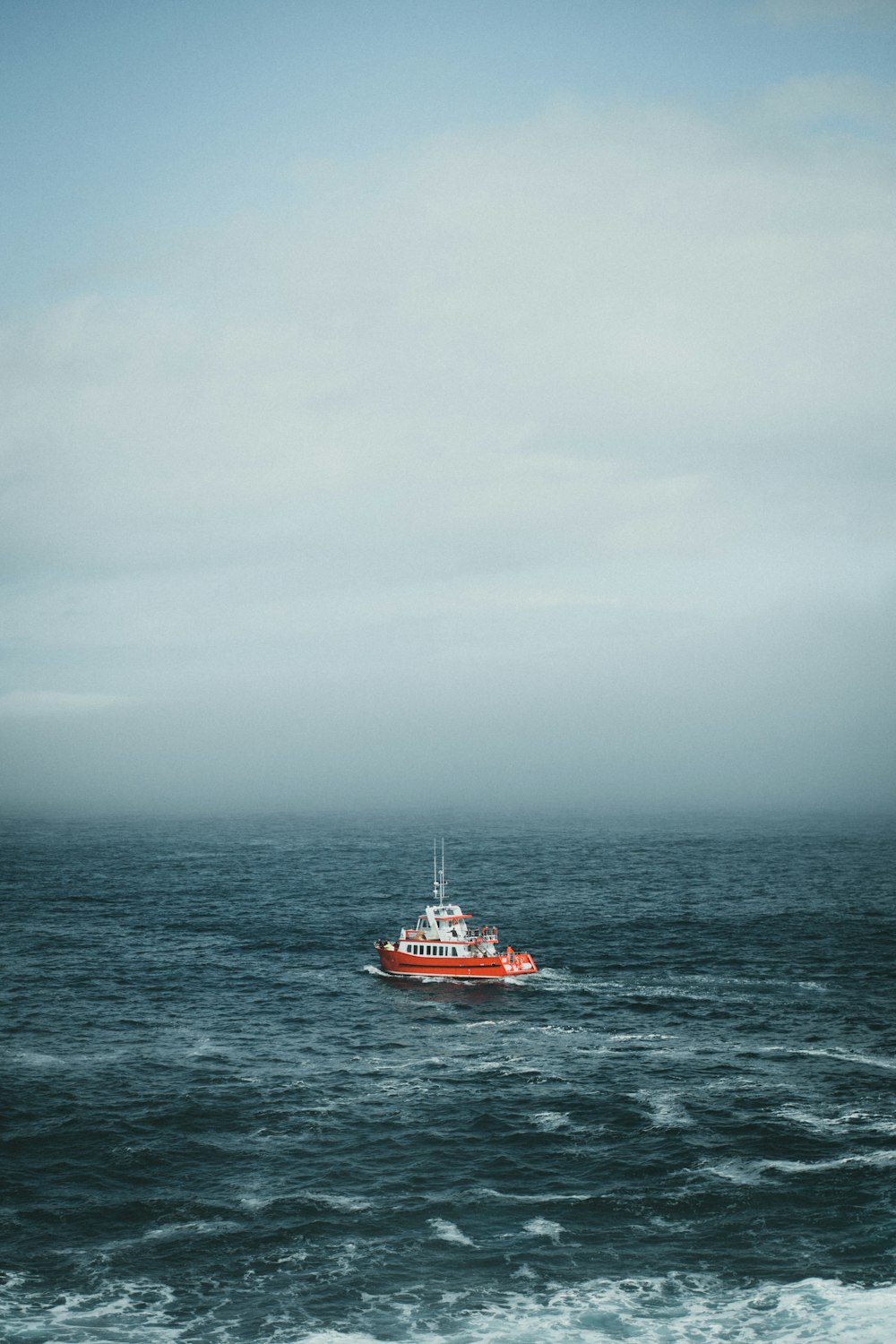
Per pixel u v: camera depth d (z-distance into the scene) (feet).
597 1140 262.67
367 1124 275.39
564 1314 186.60
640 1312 186.91
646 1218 221.05
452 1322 184.55
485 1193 233.14
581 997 415.64
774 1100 290.35
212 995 424.05
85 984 447.01
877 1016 383.65
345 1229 217.56
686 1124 272.51
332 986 440.86
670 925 592.60
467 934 473.26
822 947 522.06
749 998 412.57
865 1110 281.74
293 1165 249.55
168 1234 216.33
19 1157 255.09
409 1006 402.93
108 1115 282.77
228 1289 195.31
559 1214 223.10
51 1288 195.62
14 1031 368.68
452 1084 306.96
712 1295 192.03
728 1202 226.79
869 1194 229.25
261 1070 322.55
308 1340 179.22
